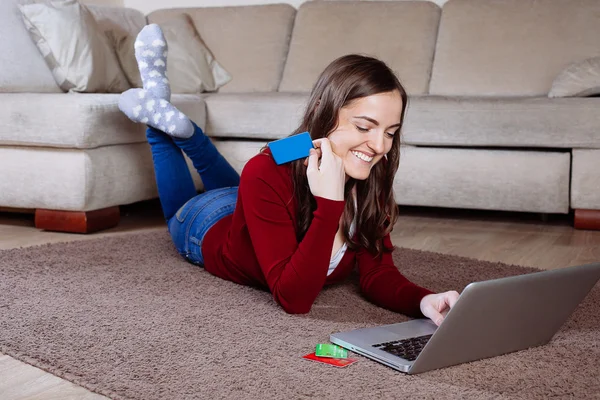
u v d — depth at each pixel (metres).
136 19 3.88
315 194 1.56
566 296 1.43
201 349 1.46
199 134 2.40
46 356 1.42
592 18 3.43
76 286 1.91
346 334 1.51
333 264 1.79
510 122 2.87
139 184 2.87
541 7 3.52
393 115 1.53
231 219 2.01
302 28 3.92
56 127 2.60
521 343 1.47
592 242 2.62
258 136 3.27
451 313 1.27
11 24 3.13
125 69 3.55
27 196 2.74
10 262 2.13
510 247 2.54
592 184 2.82
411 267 2.17
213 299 1.80
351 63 1.56
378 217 1.74
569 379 1.32
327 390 1.26
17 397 1.27
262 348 1.47
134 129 2.81
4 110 2.67
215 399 1.22
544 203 2.90
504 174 2.92
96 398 1.26
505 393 1.26
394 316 1.70
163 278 1.99
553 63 3.41
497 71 3.48
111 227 2.83
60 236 2.65
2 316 1.66
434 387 1.28
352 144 1.55
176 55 3.76
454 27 3.64
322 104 1.57
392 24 3.76
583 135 2.79
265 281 1.84
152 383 1.29
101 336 1.53
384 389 1.27
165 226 2.90
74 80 3.19
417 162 3.01
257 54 3.97
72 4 3.29
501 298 1.31
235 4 4.51
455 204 3.00
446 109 2.94
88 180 2.64
